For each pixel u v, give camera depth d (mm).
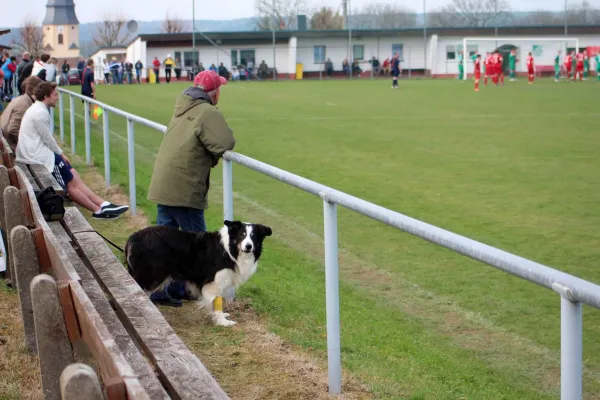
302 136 20672
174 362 3535
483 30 64875
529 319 6867
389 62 64312
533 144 19047
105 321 3939
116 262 5113
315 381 4762
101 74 59750
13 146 10469
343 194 4230
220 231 5617
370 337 6098
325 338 5770
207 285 5613
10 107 10625
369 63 65250
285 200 12297
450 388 5105
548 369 5695
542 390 5270
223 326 5672
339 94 39594
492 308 7172
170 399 3166
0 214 6191
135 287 4625
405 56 65562
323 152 17656
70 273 3787
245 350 5250
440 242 3350
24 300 4727
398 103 32938
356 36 64938
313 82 55000
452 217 11086
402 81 55875
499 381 5398
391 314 6945
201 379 3369
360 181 13977
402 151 17859
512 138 20266
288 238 9930
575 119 25297
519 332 6535
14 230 4660
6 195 5629
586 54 60281
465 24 82875
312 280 7840
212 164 6148
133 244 5523
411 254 9141
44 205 6105
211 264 5570
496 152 17688
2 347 4887
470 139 20062
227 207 6113
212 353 5184
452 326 6684
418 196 12641
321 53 64875
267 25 86500
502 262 2914
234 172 14805
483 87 45969
